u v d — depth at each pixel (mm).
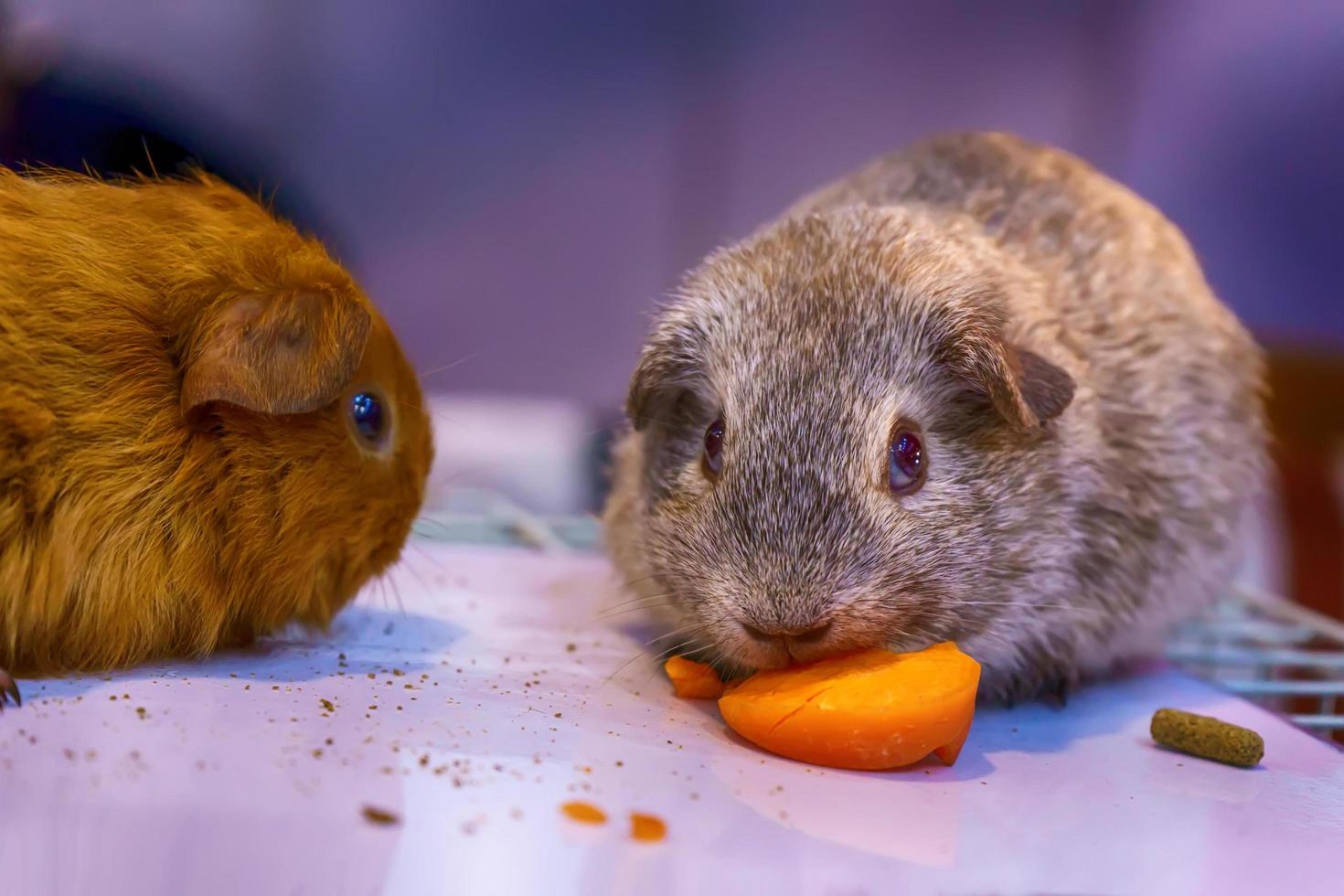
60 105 495
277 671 296
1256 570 514
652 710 296
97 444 284
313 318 285
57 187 303
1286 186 594
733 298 310
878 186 371
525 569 408
